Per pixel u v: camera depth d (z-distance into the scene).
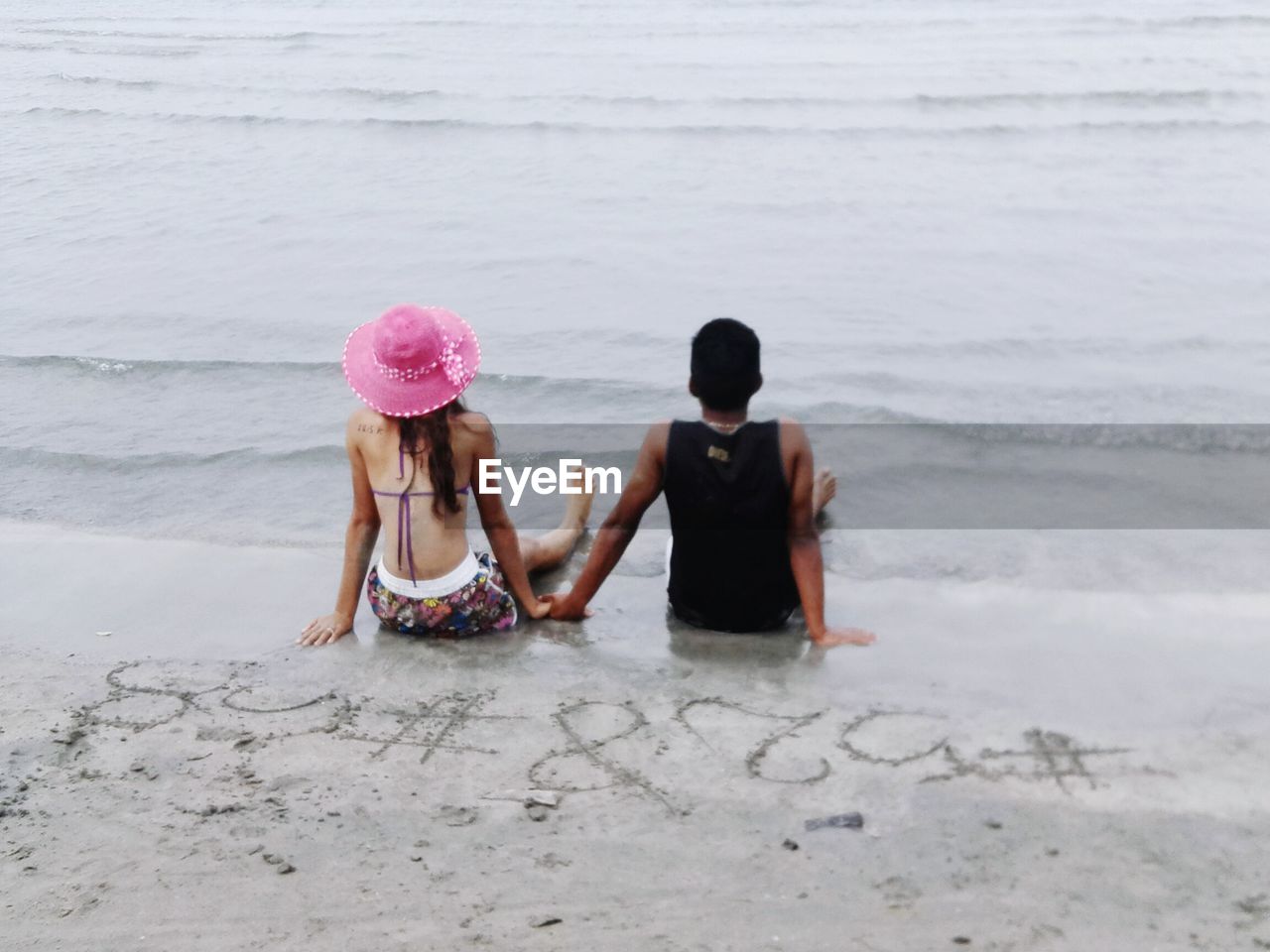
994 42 20.22
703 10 24.28
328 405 7.27
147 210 11.92
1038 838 3.14
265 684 4.14
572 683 4.10
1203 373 7.39
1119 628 4.43
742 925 2.83
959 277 9.48
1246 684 3.96
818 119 15.26
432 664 4.28
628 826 3.26
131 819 3.33
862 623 4.55
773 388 7.27
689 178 12.77
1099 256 9.92
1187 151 13.42
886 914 2.85
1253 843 3.10
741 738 3.70
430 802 3.40
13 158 14.16
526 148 14.21
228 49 21.92
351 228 11.20
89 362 7.90
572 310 8.88
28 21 26.08
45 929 2.87
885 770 3.49
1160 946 2.72
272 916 2.90
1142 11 22.50
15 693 4.09
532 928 2.84
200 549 5.42
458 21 24.08
